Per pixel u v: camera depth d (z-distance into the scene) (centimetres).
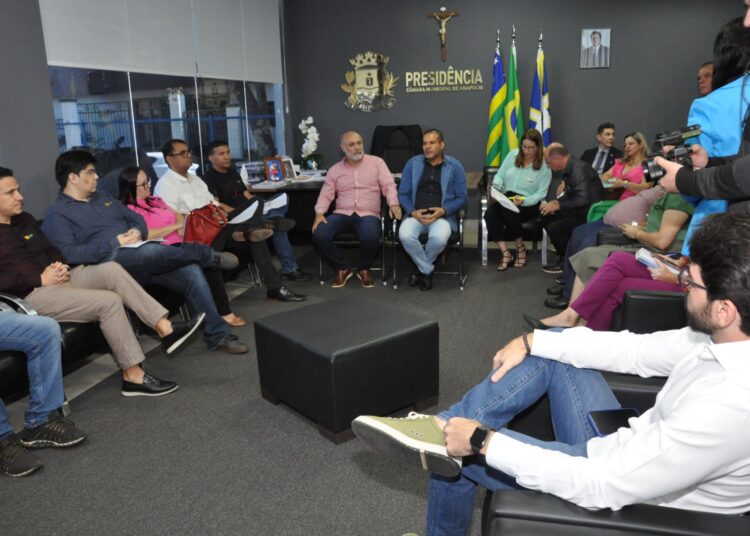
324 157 706
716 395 93
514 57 625
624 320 221
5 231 273
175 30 485
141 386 277
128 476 213
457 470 129
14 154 326
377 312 267
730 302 93
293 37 686
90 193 319
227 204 479
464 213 448
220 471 215
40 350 235
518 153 513
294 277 478
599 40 630
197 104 527
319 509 192
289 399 251
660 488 97
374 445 144
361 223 451
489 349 326
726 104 186
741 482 99
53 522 188
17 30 326
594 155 587
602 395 142
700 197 192
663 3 613
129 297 283
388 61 673
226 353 329
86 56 387
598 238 353
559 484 106
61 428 234
